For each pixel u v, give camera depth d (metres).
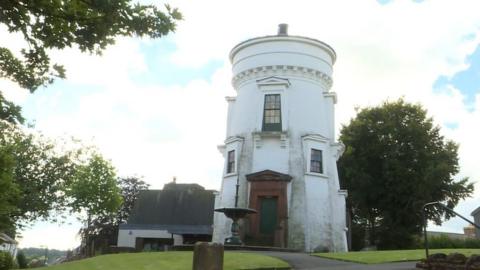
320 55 32.22
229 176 30.86
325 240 28.73
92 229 53.81
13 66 7.44
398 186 40.59
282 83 30.86
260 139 30.34
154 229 47.78
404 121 42.84
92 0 6.75
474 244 35.91
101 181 41.28
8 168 9.47
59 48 7.23
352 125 44.22
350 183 43.06
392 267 14.02
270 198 29.00
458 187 40.00
